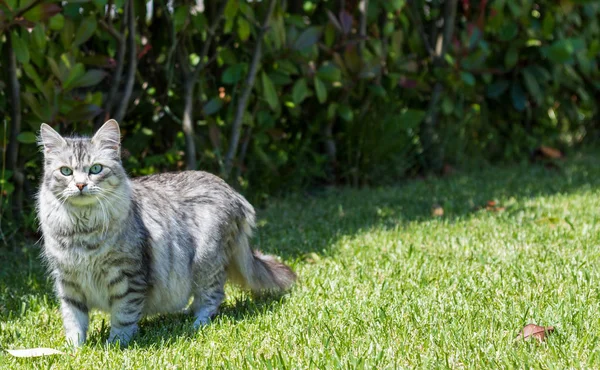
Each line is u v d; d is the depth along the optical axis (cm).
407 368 359
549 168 1001
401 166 922
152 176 497
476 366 359
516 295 464
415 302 453
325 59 848
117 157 427
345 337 406
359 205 783
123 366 382
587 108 1180
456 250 581
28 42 603
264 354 392
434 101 947
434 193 838
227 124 762
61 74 615
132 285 430
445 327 410
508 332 399
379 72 828
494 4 939
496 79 1013
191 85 724
